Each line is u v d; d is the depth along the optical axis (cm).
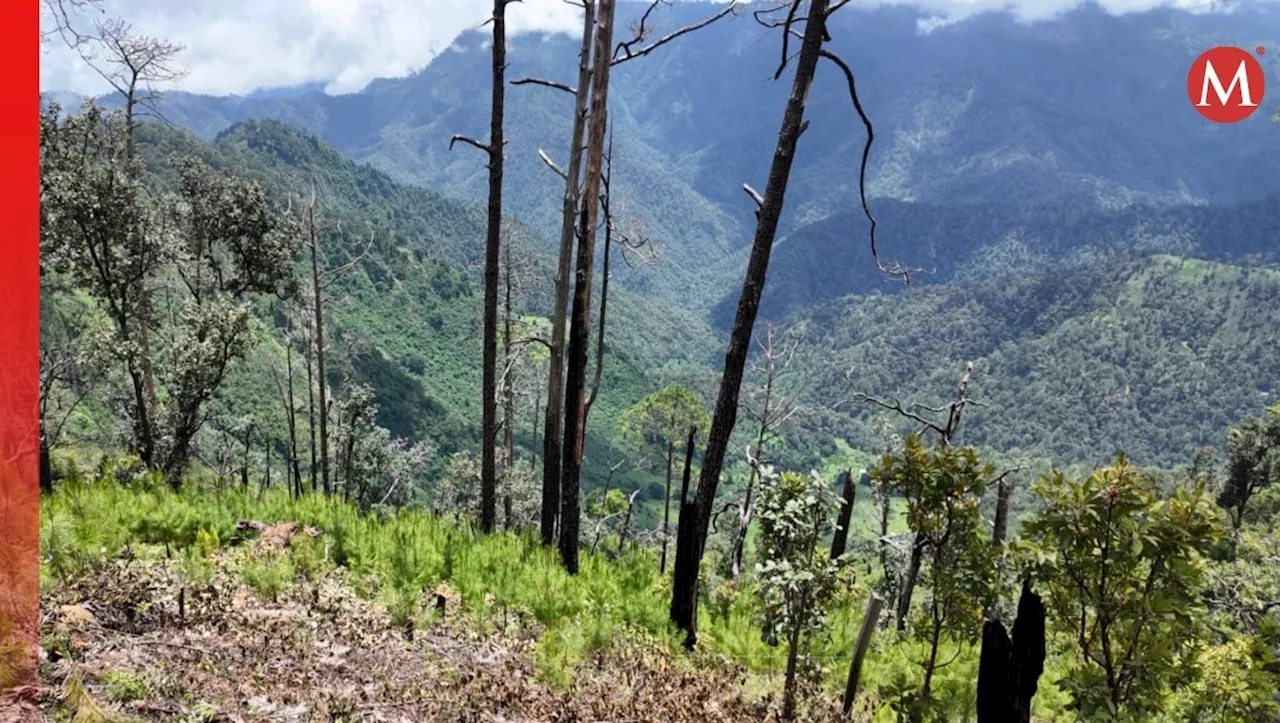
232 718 387
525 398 3102
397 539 895
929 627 688
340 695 446
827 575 647
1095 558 509
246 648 496
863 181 845
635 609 859
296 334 3491
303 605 640
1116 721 473
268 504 959
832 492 662
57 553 586
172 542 786
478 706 489
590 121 1048
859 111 798
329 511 980
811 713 665
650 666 686
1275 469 4325
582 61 1226
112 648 441
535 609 793
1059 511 512
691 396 3023
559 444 1285
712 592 1162
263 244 2461
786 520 647
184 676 423
